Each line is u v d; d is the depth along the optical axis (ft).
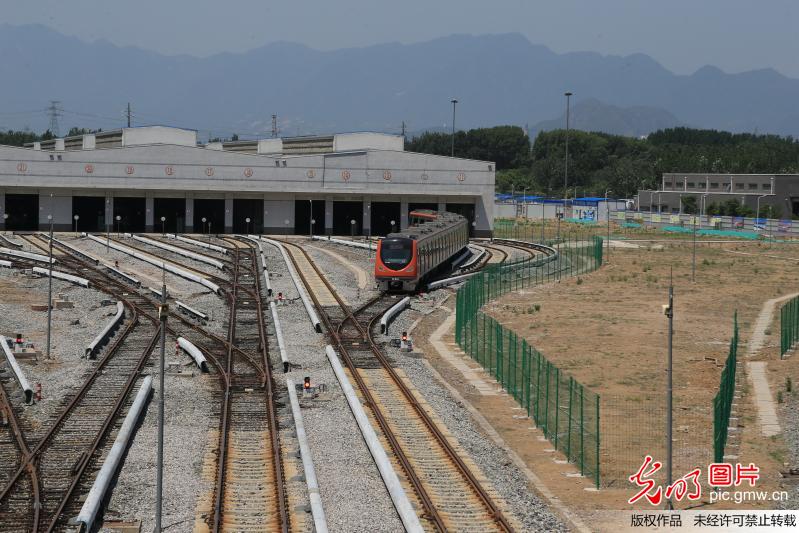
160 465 97.71
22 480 116.98
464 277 341.62
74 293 290.97
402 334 219.41
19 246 423.23
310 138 595.47
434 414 151.33
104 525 102.37
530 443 142.20
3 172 492.54
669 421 113.80
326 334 224.33
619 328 245.24
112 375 176.35
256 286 309.83
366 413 151.33
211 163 506.07
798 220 651.25
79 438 135.54
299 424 139.85
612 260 431.84
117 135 593.42
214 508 107.76
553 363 199.41
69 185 497.46
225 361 192.24
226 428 141.49
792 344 222.48
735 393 175.73
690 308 284.00
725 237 588.91
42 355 194.59
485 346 199.72
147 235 498.69
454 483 118.21
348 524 103.40
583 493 120.06
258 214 533.14
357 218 534.37
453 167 522.06
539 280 346.54
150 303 272.92
